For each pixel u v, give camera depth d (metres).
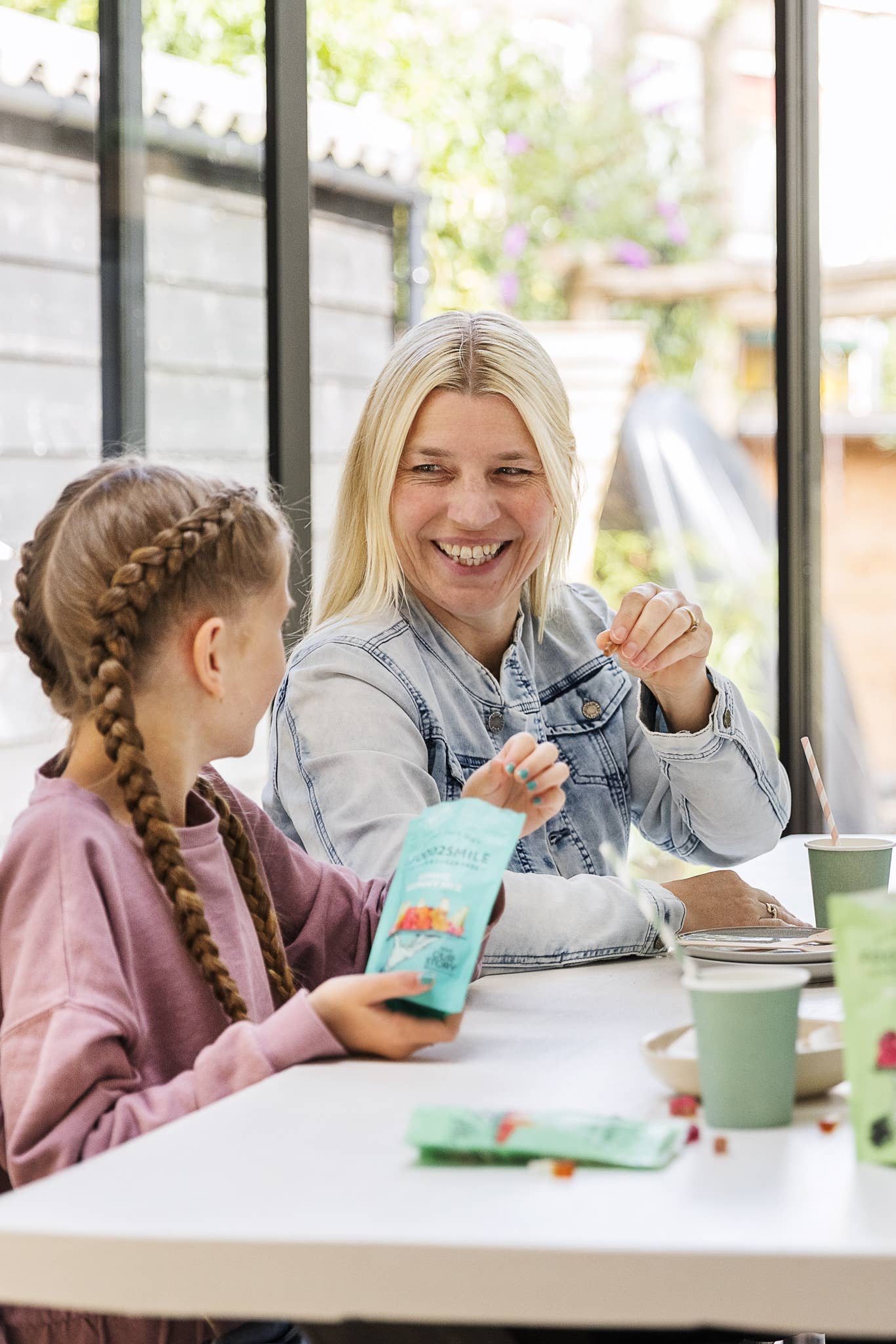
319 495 3.66
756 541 6.59
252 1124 0.82
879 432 6.20
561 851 1.65
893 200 4.59
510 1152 0.74
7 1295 0.67
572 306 7.46
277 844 1.31
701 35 7.50
